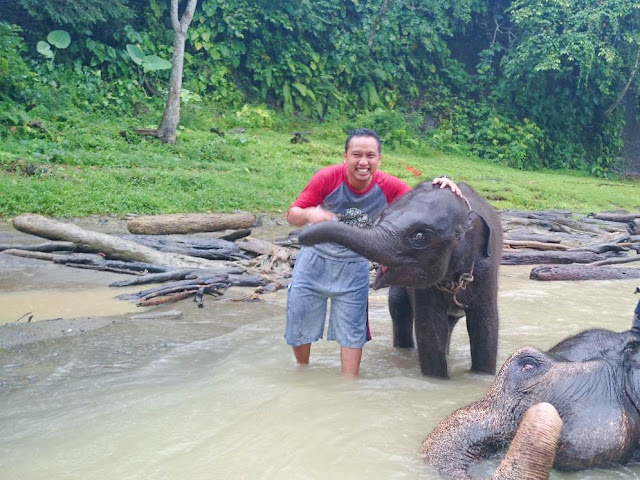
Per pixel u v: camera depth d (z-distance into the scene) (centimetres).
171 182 1441
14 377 437
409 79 3005
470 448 303
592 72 2806
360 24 2945
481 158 2811
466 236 435
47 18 2170
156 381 432
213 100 2447
